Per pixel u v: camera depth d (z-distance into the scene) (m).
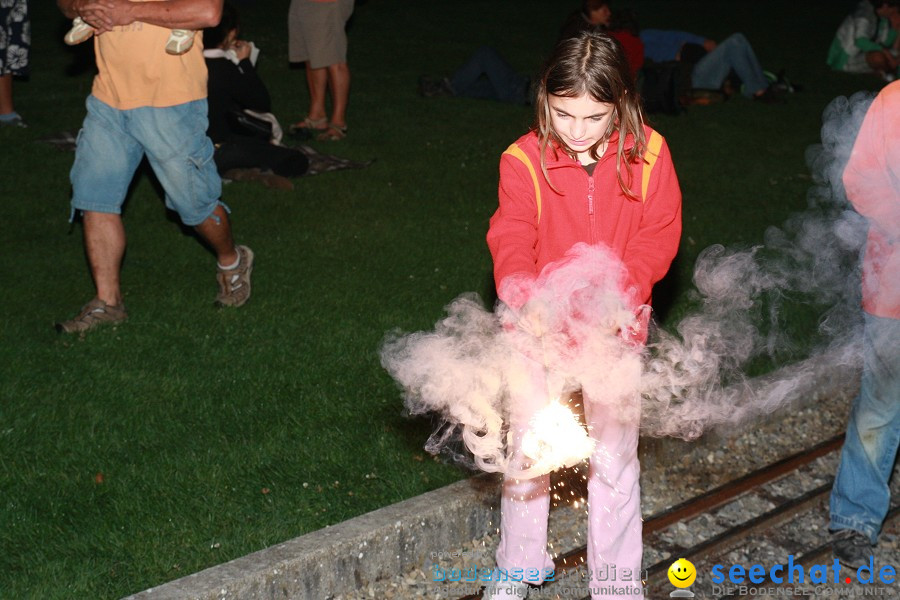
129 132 5.14
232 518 3.86
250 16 14.38
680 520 4.31
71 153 8.29
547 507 3.42
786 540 4.27
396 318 5.62
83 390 4.69
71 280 5.98
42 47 11.94
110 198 5.29
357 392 4.81
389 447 4.39
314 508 3.96
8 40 8.68
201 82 5.20
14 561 3.55
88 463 4.13
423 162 8.82
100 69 5.11
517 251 3.07
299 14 9.07
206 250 6.57
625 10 10.45
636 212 3.21
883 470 4.00
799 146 10.35
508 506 3.39
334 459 4.28
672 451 4.72
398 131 9.80
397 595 3.74
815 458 4.84
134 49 4.96
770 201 8.40
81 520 3.79
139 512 3.85
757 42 16.33
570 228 3.20
